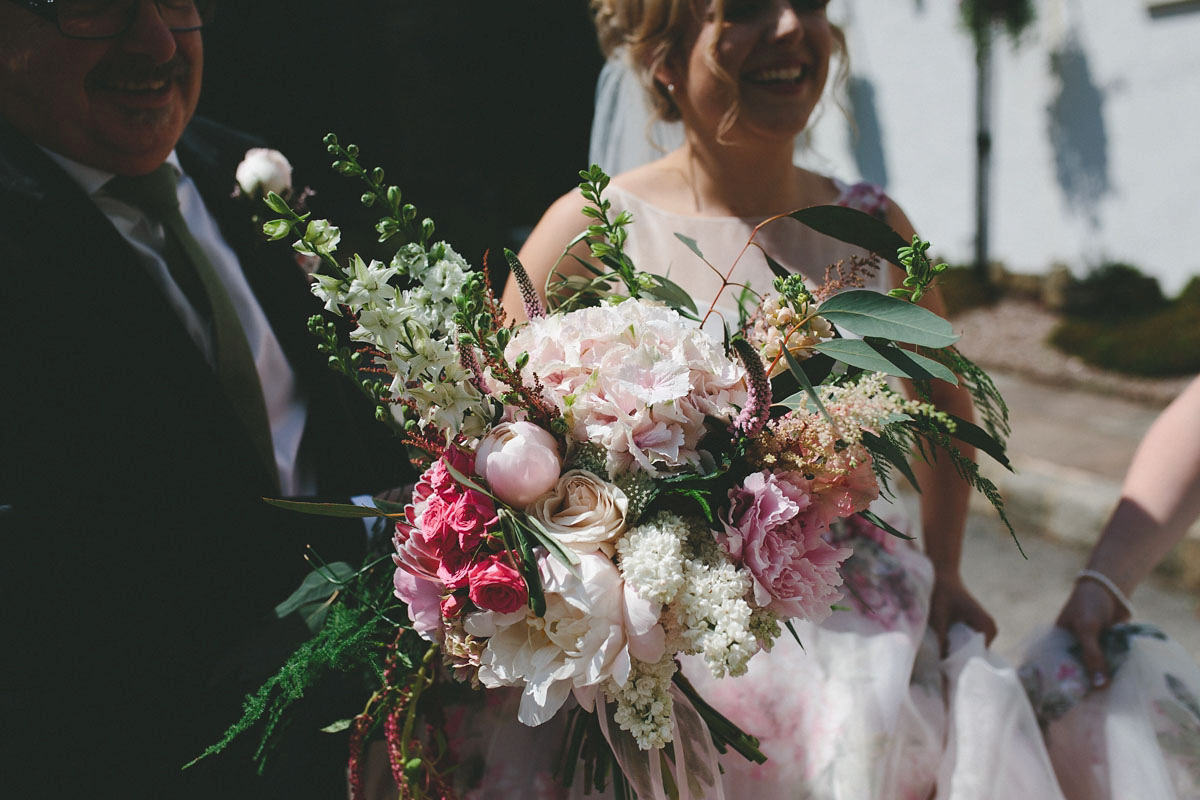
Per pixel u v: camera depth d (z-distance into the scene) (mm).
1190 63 5887
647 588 954
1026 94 6723
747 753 1177
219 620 1455
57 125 1437
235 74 6090
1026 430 4816
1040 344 5977
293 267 1765
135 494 1425
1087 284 6305
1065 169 6617
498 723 1377
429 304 1045
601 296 1283
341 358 1082
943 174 7258
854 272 1174
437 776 1284
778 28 1556
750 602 1019
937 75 7148
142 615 1393
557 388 1032
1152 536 1569
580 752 1281
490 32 8594
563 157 8984
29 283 1376
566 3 8750
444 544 1012
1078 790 1498
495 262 4754
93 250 1439
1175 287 6176
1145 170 6215
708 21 1598
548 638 1014
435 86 8398
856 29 7578
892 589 1565
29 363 1369
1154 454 1599
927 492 1814
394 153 8281
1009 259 7043
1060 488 4008
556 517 1014
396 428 1127
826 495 1055
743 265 1696
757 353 1000
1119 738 1465
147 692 1389
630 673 1014
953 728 1483
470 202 8602
